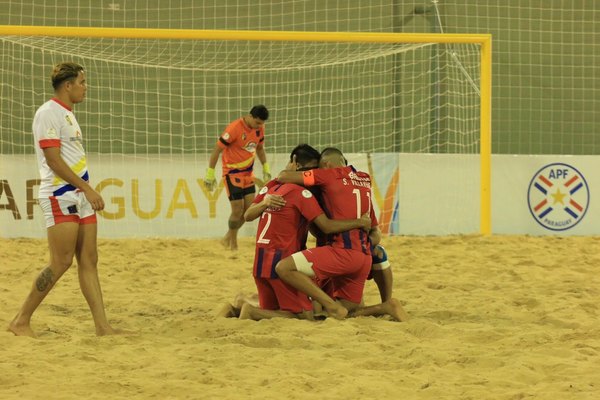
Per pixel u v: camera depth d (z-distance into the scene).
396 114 55.25
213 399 13.58
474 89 53.72
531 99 57.75
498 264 33.06
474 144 54.47
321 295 20.89
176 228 43.19
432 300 24.98
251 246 39.00
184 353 17.14
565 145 58.09
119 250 37.03
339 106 55.75
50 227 18.73
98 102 55.16
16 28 38.41
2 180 42.09
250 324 20.17
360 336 18.72
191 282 29.12
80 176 18.95
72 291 26.52
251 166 36.00
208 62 56.09
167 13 56.62
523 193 44.72
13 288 27.14
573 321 21.20
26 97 53.75
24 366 15.64
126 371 15.59
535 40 57.66
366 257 21.45
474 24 56.84
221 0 56.84
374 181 43.81
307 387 14.43
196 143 56.19
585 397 13.76
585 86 58.25
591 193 44.91
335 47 55.50
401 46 53.12
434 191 44.31
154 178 43.09
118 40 55.66
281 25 57.00
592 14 58.69
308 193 21.19
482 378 15.10
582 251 37.56
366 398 13.84
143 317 22.73
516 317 22.25
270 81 56.25
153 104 55.81
